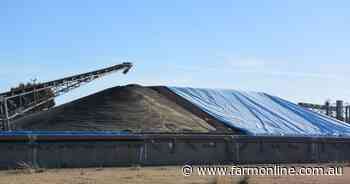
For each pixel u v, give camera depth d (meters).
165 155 53.28
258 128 71.00
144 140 52.16
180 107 76.94
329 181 32.91
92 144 49.34
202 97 81.38
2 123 69.19
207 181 31.58
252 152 59.19
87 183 30.16
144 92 78.62
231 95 84.38
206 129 67.69
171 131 63.47
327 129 77.62
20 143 46.16
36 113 75.94
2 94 76.50
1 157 45.19
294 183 31.34
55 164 47.22
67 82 83.31
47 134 48.16
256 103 83.25
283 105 85.38
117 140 50.72
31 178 32.91
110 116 67.75
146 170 41.50
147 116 69.00
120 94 74.56
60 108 73.00
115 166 48.66
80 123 65.31
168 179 32.69
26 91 79.69
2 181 30.78
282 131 71.62
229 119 73.00
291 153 62.12
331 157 65.38
